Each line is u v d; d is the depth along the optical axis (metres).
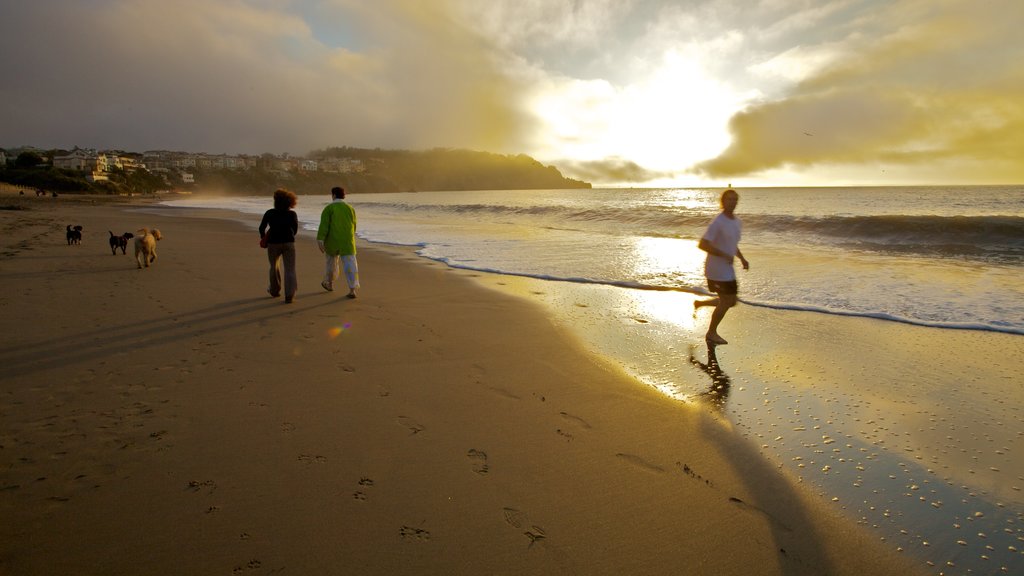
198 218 29.09
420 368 4.79
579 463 3.19
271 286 7.57
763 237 14.84
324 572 2.16
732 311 7.14
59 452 3.04
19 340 5.14
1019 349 5.36
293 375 4.48
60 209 38.47
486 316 6.84
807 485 3.01
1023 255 10.85
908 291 7.94
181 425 3.46
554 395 4.24
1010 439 3.53
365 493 2.76
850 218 14.83
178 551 2.25
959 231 12.92
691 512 2.72
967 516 2.73
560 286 9.03
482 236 17.62
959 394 4.28
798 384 4.53
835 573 2.31
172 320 6.09
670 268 10.70
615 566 2.30
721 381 4.60
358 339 5.63
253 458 3.07
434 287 8.84
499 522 2.57
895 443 3.50
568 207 28.30
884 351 5.37
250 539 2.35
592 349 5.48
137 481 2.78
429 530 2.48
